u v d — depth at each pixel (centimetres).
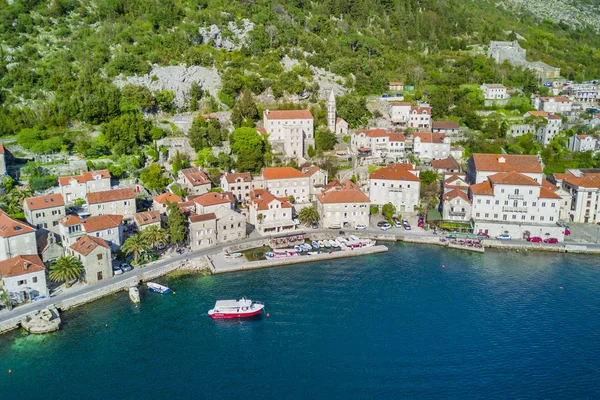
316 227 17988
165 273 14575
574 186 18500
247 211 18538
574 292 13500
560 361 10700
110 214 15800
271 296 13362
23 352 11050
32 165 18238
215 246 16162
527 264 15350
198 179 18900
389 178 18988
